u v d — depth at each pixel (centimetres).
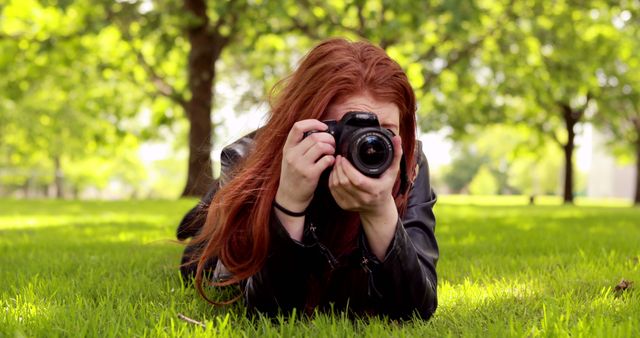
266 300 213
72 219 872
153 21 1503
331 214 202
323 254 200
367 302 227
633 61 1852
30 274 328
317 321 206
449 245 472
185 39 1719
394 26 1239
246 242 208
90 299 257
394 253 196
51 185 6188
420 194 244
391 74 198
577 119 2803
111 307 227
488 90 2183
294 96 200
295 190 186
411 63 1596
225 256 211
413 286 203
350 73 193
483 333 197
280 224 192
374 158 174
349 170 174
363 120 179
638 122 2870
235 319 221
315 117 193
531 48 1716
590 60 1731
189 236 292
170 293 270
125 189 7988
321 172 181
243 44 1714
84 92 2044
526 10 1650
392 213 194
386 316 217
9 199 1911
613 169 6241
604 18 1675
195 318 228
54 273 333
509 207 1590
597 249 431
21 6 1548
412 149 215
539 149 3206
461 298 260
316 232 205
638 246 450
